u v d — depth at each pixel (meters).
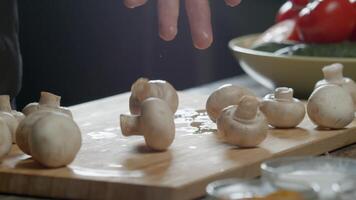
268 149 0.66
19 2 1.24
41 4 1.25
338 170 0.52
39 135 0.59
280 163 0.52
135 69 1.34
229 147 0.67
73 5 1.26
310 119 0.75
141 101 0.74
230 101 0.76
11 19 0.93
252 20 1.69
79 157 0.64
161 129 0.64
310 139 0.69
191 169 0.59
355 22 1.03
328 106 0.73
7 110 0.72
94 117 0.82
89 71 1.30
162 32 0.79
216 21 1.65
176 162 0.61
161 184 0.54
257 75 1.03
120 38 1.31
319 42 1.04
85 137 0.71
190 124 0.77
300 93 0.99
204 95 0.94
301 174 0.50
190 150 0.66
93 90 1.30
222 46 1.66
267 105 0.74
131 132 0.68
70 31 1.27
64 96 1.29
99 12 1.28
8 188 0.59
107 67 1.31
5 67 0.93
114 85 1.32
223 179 0.58
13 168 0.60
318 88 0.74
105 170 0.59
